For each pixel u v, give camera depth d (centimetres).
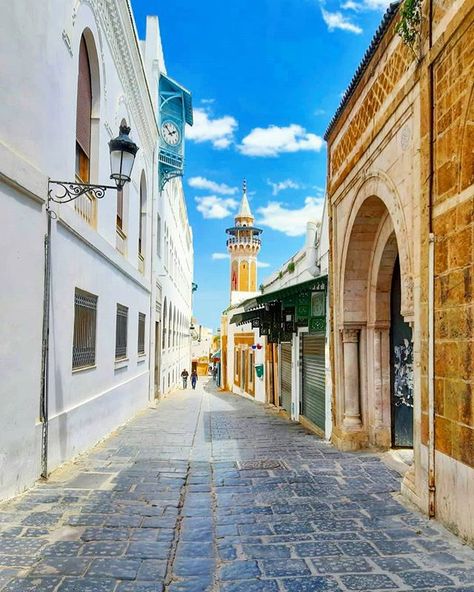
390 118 595
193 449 798
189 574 348
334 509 491
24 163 516
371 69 674
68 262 686
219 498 527
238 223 5703
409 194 539
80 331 771
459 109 424
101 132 875
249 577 342
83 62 814
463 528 406
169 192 2331
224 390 3244
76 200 752
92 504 492
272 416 1412
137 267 1366
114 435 950
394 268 780
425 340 482
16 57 501
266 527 441
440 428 452
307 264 1221
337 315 857
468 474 398
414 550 388
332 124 887
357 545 399
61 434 655
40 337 574
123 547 388
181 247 3366
